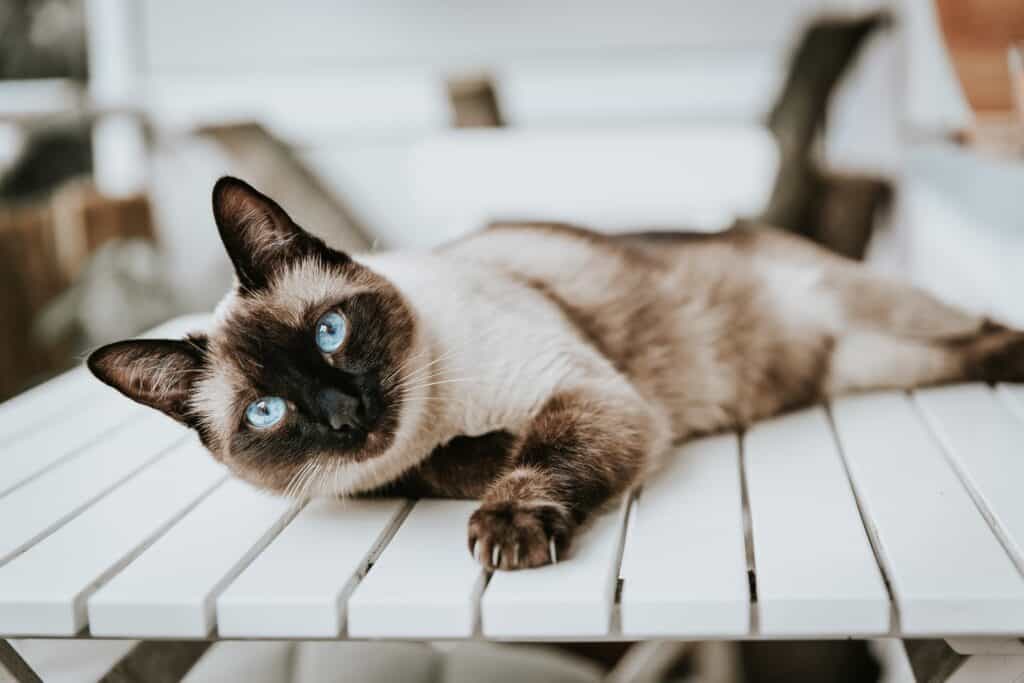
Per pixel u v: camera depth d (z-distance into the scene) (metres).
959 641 0.70
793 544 0.72
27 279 1.72
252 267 0.81
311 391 0.79
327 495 0.83
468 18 2.37
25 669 0.76
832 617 0.67
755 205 1.87
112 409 1.04
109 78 2.49
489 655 1.00
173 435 0.97
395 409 0.80
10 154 2.28
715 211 1.87
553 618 0.68
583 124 2.31
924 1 1.76
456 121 2.05
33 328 1.71
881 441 0.86
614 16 2.31
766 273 0.98
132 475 0.89
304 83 2.44
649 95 2.31
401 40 2.40
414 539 0.76
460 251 0.95
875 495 0.78
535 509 0.72
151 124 2.43
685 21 2.29
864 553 0.71
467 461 0.82
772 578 0.69
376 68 2.42
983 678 0.71
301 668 0.97
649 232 1.04
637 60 2.32
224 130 2.12
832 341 0.96
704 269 0.97
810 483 0.80
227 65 2.46
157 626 0.71
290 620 0.70
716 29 2.28
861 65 2.02
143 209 2.05
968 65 1.28
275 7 2.41
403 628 0.69
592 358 0.84
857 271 1.00
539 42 2.35
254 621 0.70
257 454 0.80
